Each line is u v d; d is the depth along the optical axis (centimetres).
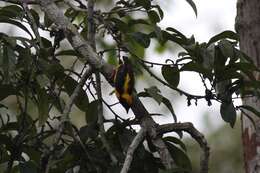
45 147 788
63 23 769
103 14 859
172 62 777
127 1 858
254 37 787
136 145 688
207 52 726
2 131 800
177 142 791
